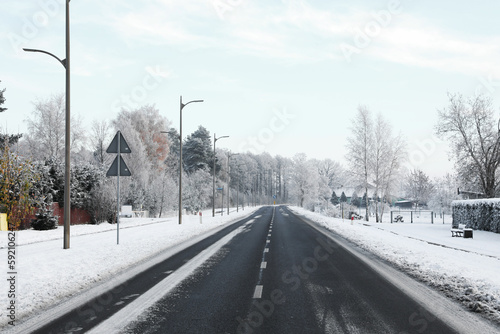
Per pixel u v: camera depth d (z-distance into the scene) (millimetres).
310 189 111125
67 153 14773
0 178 22578
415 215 64438
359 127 51656
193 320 5926
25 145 48938
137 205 46562
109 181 34188
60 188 29016
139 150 51562
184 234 21312
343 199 125812
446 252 14273
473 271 9781
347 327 5594
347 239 19344
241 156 133125
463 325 5707
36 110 49312
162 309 6551
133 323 5785
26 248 14602
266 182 155500
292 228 27375
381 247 15375
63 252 13438
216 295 7570
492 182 33219
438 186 77875
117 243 16125
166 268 10711
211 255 13398
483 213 25203
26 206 23531
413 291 7945
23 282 8531
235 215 52000
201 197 86812
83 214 31828
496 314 6266
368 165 50844
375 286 8422
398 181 50719
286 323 5773
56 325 5699
